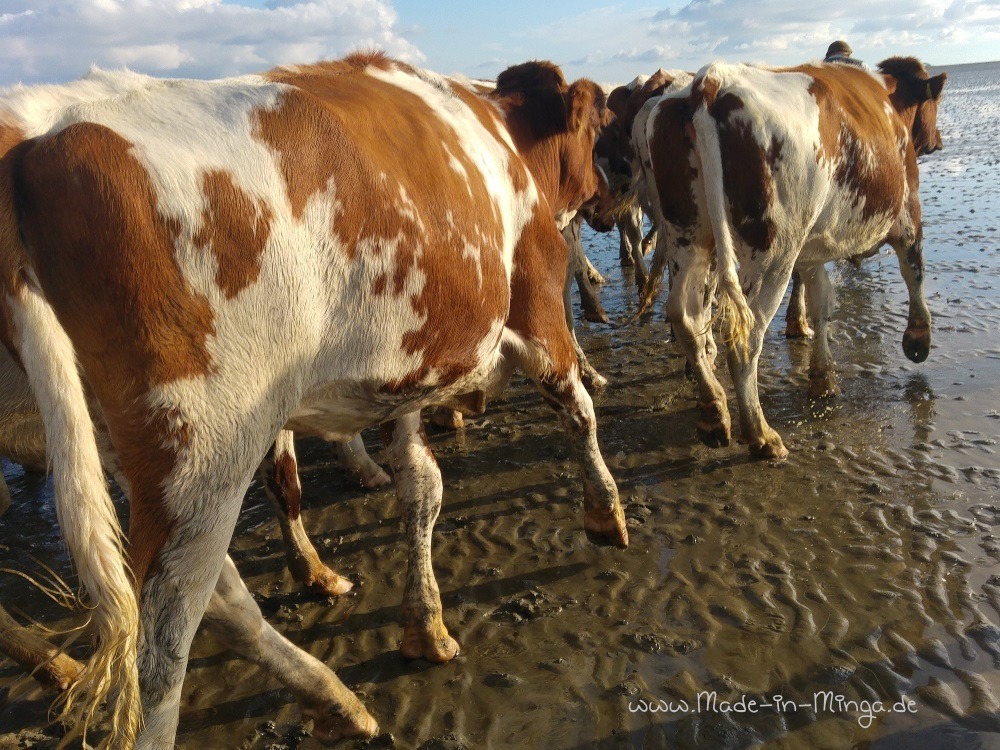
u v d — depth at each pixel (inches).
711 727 123.4
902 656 135.2
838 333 294.7
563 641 146.0
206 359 93.4
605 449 222.1
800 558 165.5
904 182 232.1
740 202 195.9
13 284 85.9
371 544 183.3
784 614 148.6
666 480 203.3
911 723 121.4
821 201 203.8
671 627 147.7
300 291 100.1
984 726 119.4
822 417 229.9
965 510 177.3
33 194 85.9
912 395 237.6
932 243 414.6
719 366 276.1
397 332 113.3
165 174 90.4
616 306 362.9
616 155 348.2
